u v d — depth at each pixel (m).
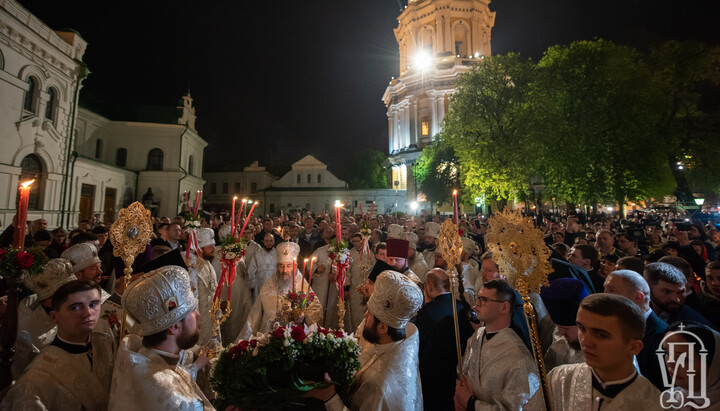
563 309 2.48
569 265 3.35
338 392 1.95
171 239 5.75
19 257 2.17
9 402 1.96
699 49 22.58
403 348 2.22
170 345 1.90
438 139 36.56
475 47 46.59
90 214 26.05
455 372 2.95
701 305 3.66
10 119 16.67
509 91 22.03
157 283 1.86
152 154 34.69
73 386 2.13
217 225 12.36
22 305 2.98
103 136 33.03
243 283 6.36
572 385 1.79
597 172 20.06
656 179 21.62
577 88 21.09
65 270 2.99
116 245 2.52
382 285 2.28
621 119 20.16
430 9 47.44
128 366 1.69
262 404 1.71
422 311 3.41
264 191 54.44
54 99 19.70
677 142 22.67
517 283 2.03
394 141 53.41
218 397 1.86
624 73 20.58
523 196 25.27
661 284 3.10
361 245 6.54
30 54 17.50
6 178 16.64
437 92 46.44
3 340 2.12
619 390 1.64
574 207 24.22
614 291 2.69
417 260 6.25
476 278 5.75
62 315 2.19
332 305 6.13
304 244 9.14
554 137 19.86
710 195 25.36
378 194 51.66
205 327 4.73
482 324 2.81
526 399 2.11
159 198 33.62
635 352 1.65
